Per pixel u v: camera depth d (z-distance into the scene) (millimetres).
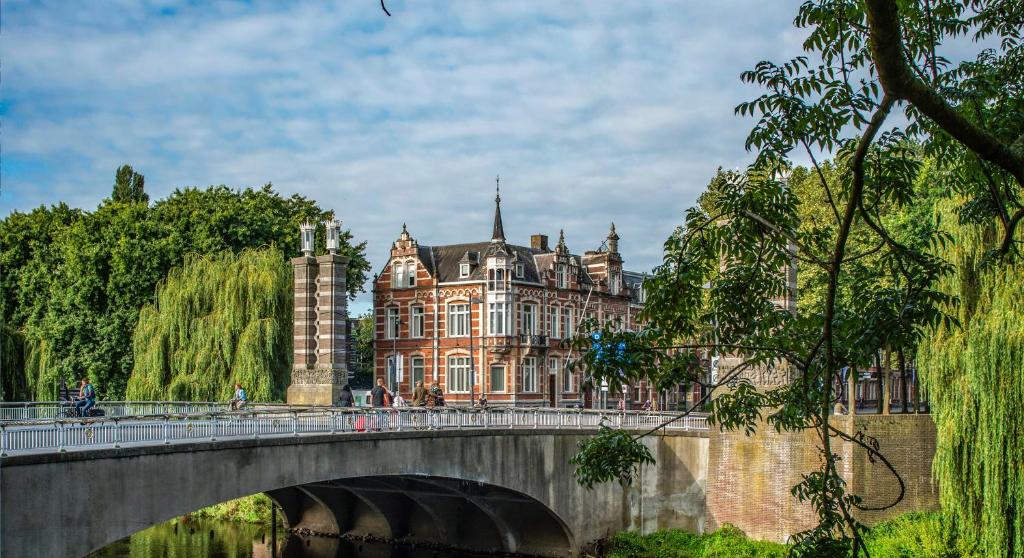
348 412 34750
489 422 40750
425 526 49938
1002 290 31578
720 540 42438
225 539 49469
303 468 32594
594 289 86125
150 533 51094
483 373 76625
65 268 61188
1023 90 13367
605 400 84562
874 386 80375
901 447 41250
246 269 54562
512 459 41344
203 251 61031
